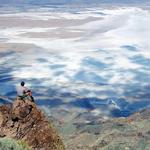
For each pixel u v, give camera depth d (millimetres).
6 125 20359
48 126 20344
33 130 20016
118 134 153750
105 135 152375
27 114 20672
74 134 155750
